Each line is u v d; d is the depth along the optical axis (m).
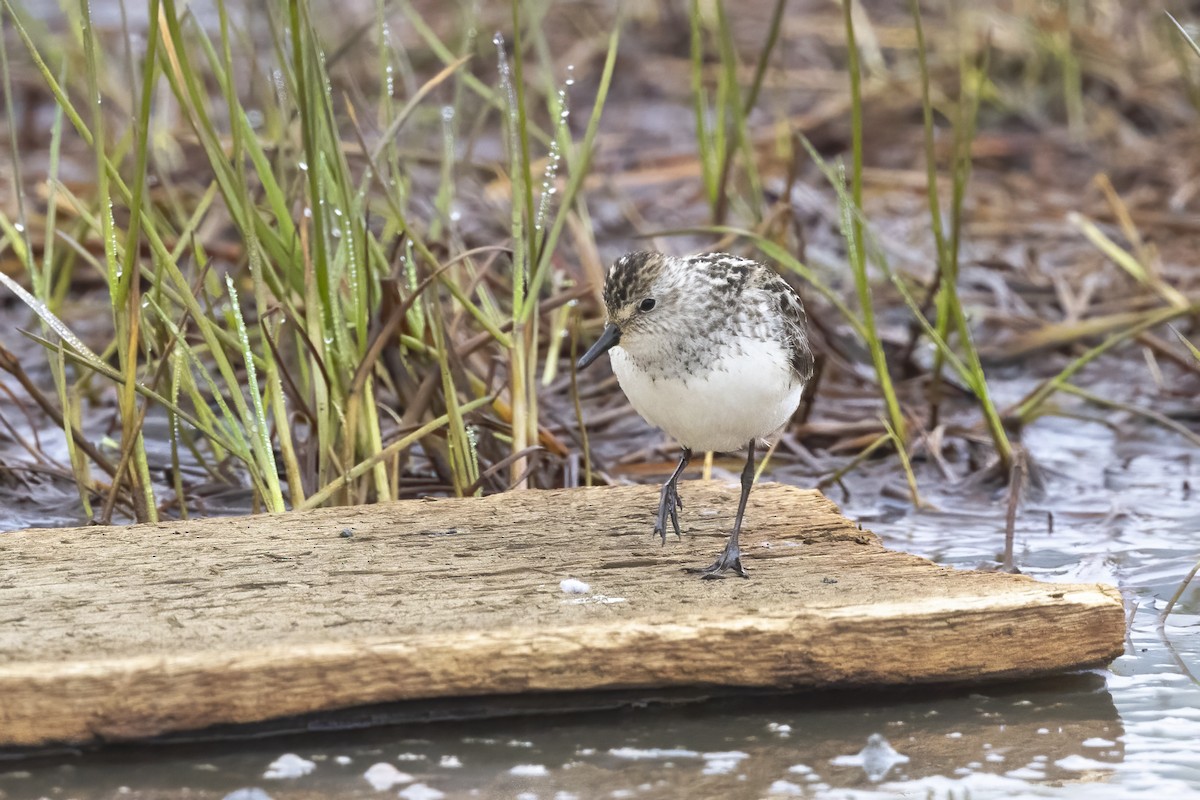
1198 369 15.20
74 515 12.11
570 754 7.86
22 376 12.01
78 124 10.34
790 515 10.47
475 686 8.04
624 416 14.59
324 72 11.23
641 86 24.20
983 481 13.28
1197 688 8.80
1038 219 19.94
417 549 9.65
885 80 23.06
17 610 8.47
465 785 7.50
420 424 11.87
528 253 12.00
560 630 8.17
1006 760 7.84
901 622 8.43
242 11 24.30
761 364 9.34
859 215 11.98
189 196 17.34
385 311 11.45
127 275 10.28
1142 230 19.38
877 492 13.22
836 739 8.08
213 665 7.71
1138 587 10.70
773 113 23.05
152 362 12.03
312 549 9.62
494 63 24.00
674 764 7.76
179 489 11.66
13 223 17.19
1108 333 16.66
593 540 9.88
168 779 7.52
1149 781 7.61
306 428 13.45
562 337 14.01
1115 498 12.96
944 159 21.86
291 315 10.79
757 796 7.42
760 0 27.30
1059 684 8.80
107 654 7.82
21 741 7.60
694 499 10.83
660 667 8.22
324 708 7.90
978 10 24.59
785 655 8.34
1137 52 23.95
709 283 9.29
